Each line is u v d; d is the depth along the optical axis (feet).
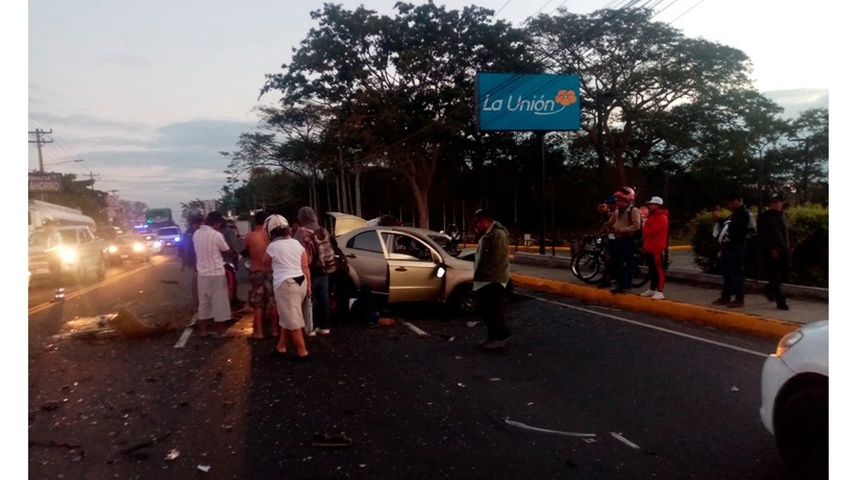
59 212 98.32
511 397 22.22
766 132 116.16
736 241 35.96
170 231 200.23
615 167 125.90
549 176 136.56
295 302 28.09
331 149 141.49
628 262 42.83
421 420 20.02
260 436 18.86
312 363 27.37
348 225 68.39
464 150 138.51
